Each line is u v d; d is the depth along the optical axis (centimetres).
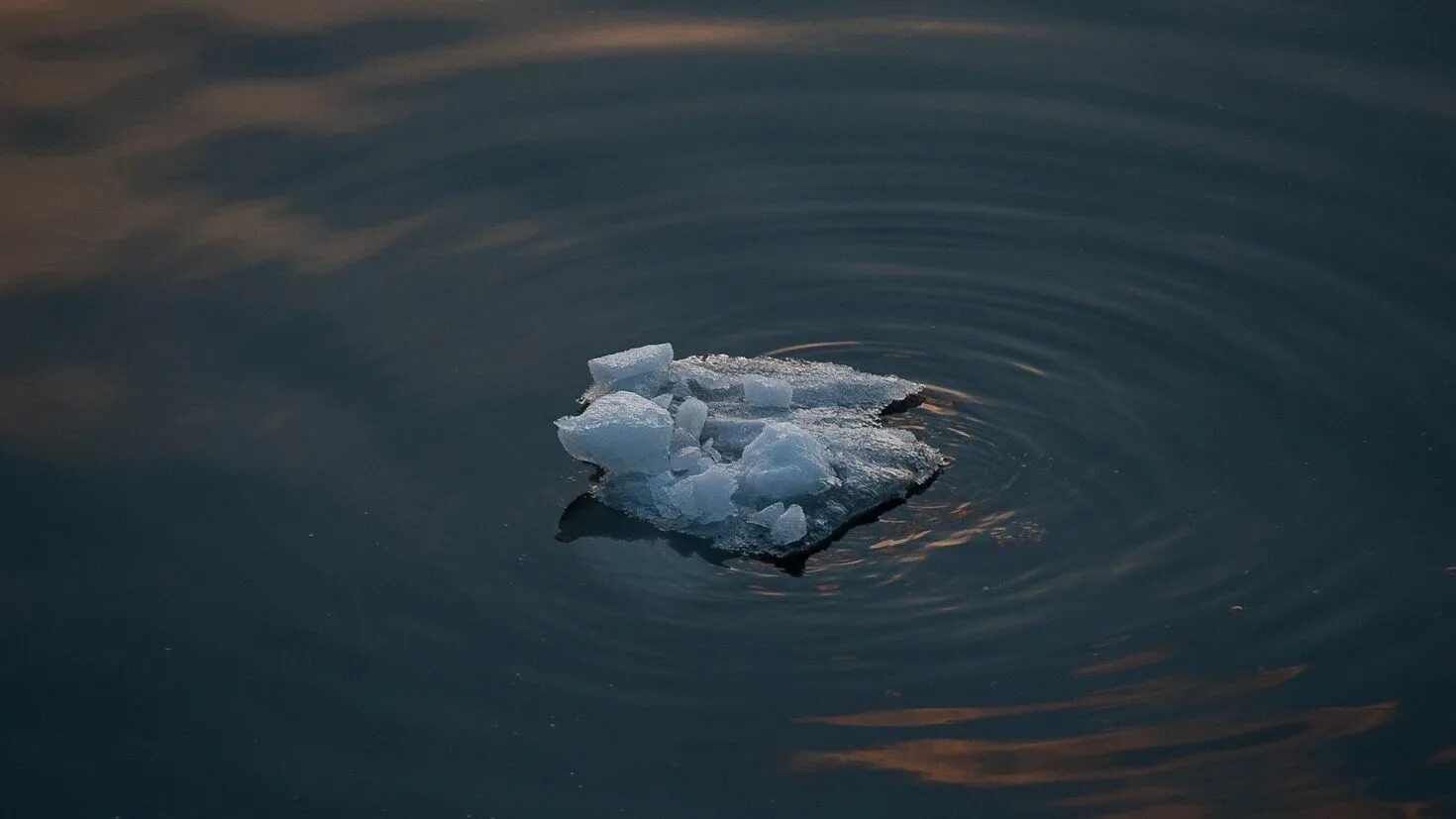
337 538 575
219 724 504
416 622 540
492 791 479
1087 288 700
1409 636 524
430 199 757
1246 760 482
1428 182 748
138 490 597
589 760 489
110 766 491
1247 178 759
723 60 849
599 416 602
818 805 473
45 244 724
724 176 771
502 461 612
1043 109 807
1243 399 635
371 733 499
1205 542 567
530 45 865
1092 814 467
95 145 786
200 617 543
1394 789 471
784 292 704
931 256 724
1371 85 812
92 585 556
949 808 470
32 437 621
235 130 799
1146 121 796
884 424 634
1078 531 575
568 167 777
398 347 670
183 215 744
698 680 516
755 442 609
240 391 646
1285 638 525
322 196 759
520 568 564
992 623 536
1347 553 559
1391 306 679
